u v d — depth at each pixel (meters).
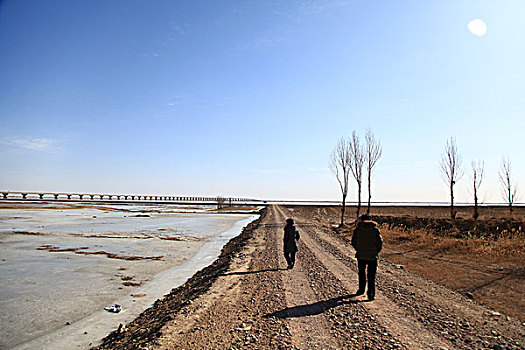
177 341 5.68
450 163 27.08
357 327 6.15
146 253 20.47
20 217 47.31
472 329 6.04
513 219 22.84
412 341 5.49
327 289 8.99
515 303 7.85
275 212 68.00
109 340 7.58
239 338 5.75
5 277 14.17
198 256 19.75
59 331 8.45
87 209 73.12
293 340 5.59
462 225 23.53
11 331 8.45
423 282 9.80
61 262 17.38
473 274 10.84
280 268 12.21
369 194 30.58
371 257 8.01
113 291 12.17
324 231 27.16
